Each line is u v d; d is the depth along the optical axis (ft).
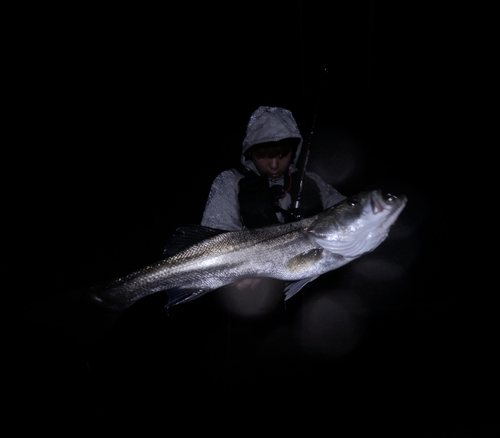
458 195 12.06
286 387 6.10
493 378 6.39
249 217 5.20
